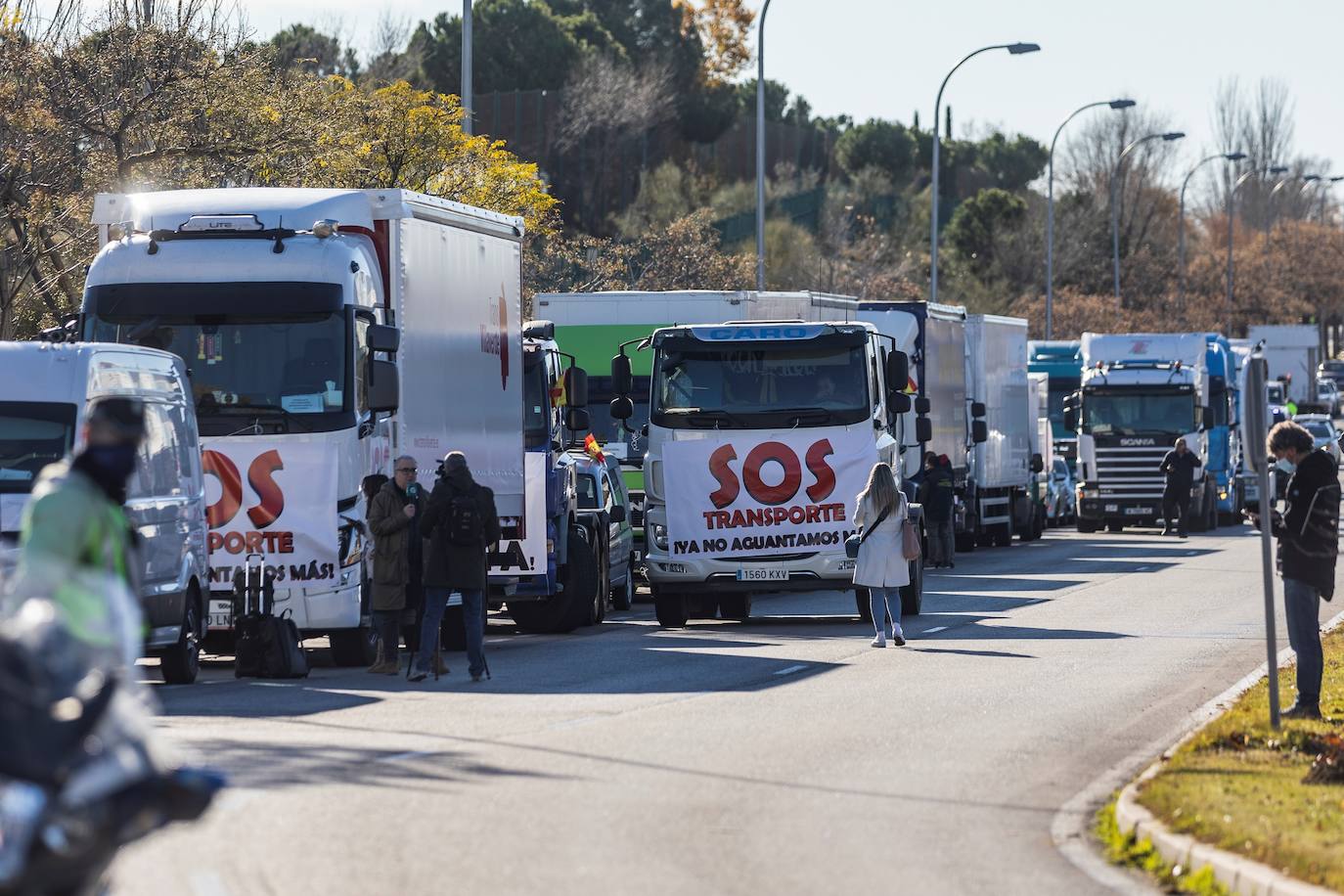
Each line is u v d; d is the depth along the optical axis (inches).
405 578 2055.9
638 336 3420.3
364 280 2112.5
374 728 1593.3
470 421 2363.4
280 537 2052.2
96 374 1834.4
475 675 2005.4
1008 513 4933.6
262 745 1472.7
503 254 2506.2
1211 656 2215.8
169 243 2102.6
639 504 3449.8
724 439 2768.2
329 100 4042.8
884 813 1241.4
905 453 3715.6
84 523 767.1
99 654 665.6
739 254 7214.6
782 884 1022.4
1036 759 1469.0
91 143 3533.5
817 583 2751.0
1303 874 983.6
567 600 2696.9
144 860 1040.8
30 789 636.7
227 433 2055.9
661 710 1738.4
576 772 1373.0
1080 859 1113.4
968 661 2181.3
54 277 3508.9
